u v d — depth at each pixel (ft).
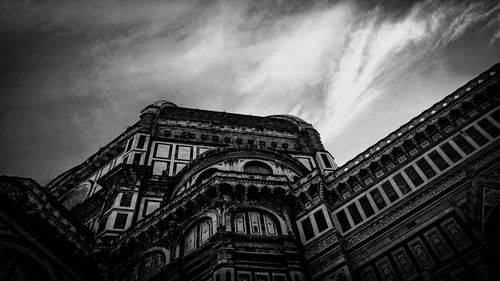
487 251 68.69
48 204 78.28
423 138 99.19
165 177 132.05
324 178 108.37
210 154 128.67
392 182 95.30
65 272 75.15
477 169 82.74
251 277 79.46
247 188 100.53
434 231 79.00
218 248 83.87
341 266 81.87
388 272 78.84
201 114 185.78
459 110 97.04
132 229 102.42
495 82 95.14
